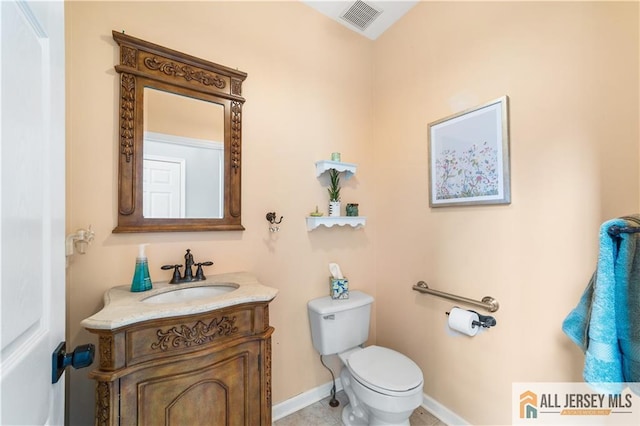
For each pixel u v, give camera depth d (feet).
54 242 1.88
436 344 5.34
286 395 5.42
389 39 6.50
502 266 4.33
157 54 4.23
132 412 2.80
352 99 6.58
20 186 1.43
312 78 5.95
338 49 6.35
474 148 4.69
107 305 3.09
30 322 1.53
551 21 3.81
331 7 5.94
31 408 1.52
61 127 2.00
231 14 4.98
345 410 5.30
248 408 3.53
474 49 4.76
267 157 5.31
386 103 6.57
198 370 3.18
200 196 4.55
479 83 4.67
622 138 3.21
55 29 1.91
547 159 3.84
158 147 4.23
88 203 3.75
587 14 3.48
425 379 5.53
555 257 3.75
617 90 3.25
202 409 3.20
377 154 6.79
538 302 3.92
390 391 4.07
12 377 1.32
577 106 3.56
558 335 3.72
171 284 4.04
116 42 3.97
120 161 3.92
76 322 3.65
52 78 1.86
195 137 4.54
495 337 4.40
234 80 4.93
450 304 5.09
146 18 4.21
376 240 6.79
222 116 4.81
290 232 5.55
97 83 3.83
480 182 4.60
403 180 6.11
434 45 5.46
